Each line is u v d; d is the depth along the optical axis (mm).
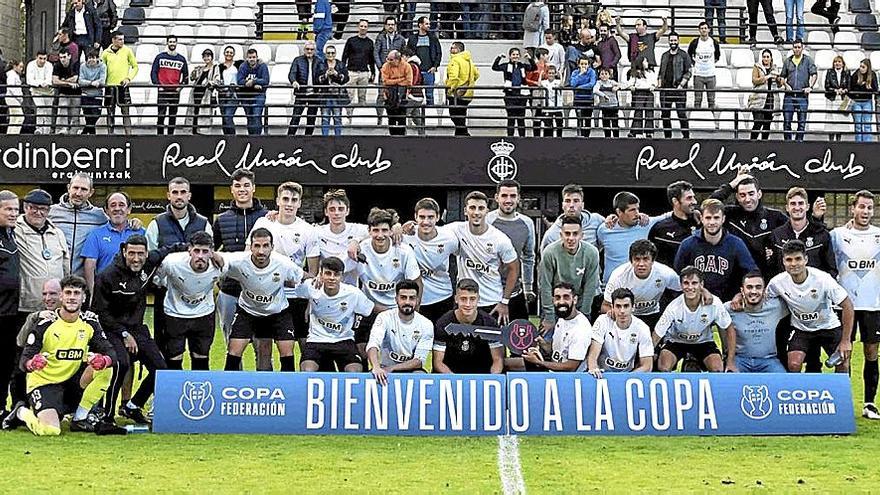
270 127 22062
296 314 11891
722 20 25438
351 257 11484
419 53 23312
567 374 10422
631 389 10398
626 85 23562
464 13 24938
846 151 22016
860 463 9242
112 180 22031
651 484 8438
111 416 10461
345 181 22062
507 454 9469
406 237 11891
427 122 24562
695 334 11133
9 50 29516
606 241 12367
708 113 24812
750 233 11773
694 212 11969
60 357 10266
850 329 11133
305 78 22594
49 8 28031
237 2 28828
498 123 25766
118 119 23203
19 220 10805
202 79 23016
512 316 12508
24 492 8070
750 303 11062
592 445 9898
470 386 10359
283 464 9039
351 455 9406
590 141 22016
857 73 23359
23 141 22000
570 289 10820
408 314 10719
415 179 22094
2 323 10602
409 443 9938
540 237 22828
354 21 26359
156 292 11336
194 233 11219
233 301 11961
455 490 8188
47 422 10180
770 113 22641
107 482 8383
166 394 10297
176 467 8906
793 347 11305
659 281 11234
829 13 26688
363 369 11633
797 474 8820
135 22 27844
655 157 22047
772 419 10422
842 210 23859
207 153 22016
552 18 25844
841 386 10531
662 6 25562
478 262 11820
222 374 10367
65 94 22547
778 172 22062
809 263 11680
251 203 11961
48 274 10844
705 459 9344
